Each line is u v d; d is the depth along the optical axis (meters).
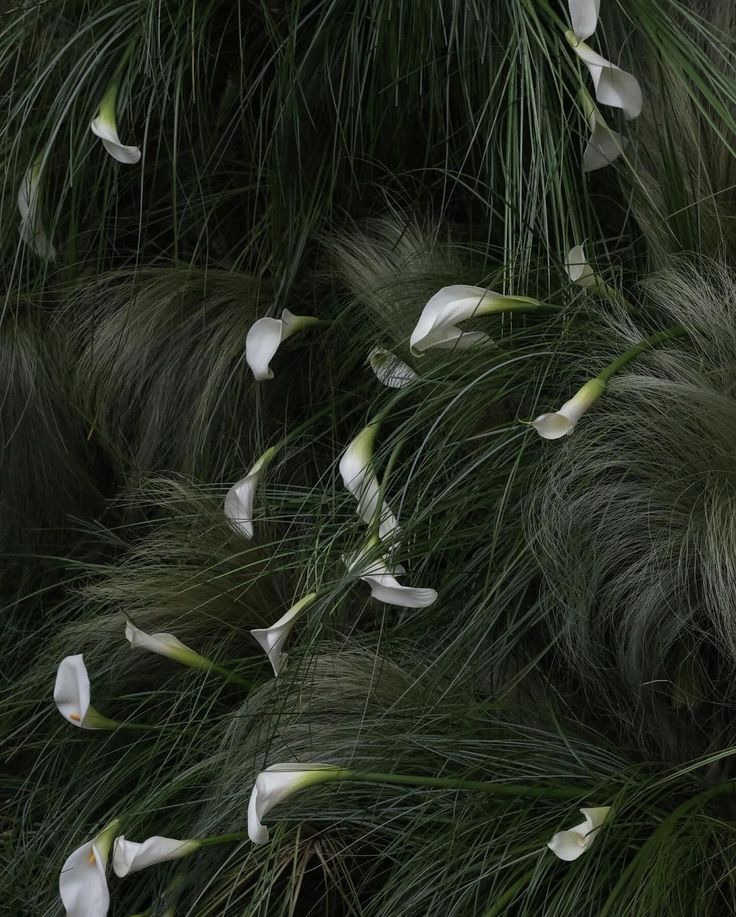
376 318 5.26
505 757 5.09
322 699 5.15
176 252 5.33
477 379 4.95
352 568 4.92
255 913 5.12
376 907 5.14
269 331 5.13
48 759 5.35
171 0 5.30
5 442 5.46
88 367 5.39
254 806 4.88
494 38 5.21
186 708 5.31
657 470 5.03
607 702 5.21
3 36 5.39
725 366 5.00
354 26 5.22
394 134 5.33
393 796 5.11
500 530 5.08
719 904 5.04
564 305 5.06
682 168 5.15
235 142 5.46
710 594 4.98
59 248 5.45
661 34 5.07
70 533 5.53
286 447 5.37
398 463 5.20
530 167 5.15
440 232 5.38
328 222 5.36
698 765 4.96
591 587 5.05
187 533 5.31
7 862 5.34
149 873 5.25
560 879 5.02
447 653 5.13
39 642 5.50
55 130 5.26
